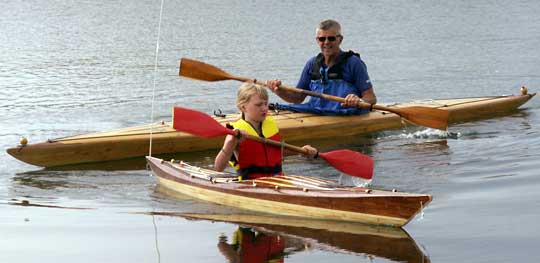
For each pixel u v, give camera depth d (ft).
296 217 61.57
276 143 65.92
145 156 84.58
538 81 130.31
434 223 58.80
